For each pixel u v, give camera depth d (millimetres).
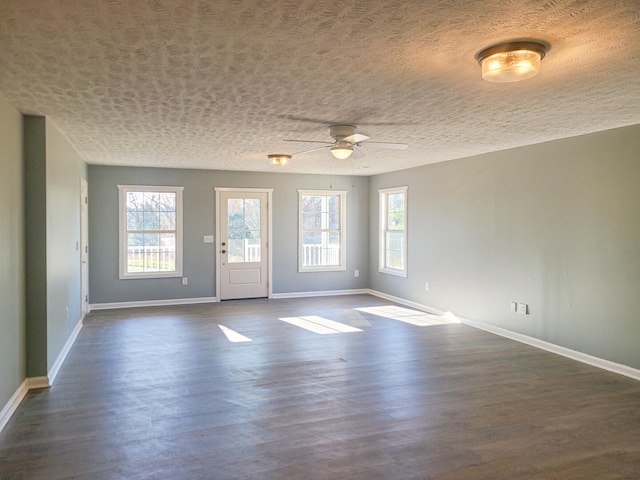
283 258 8531
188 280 7867
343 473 2594
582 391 3867
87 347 5137
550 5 1876
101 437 3016
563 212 4895
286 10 1932
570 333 4832
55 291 4285
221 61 2562
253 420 3279
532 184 5285
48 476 2555
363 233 9039
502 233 5738
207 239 7961
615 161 4348
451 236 6695
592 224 4578
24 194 3803
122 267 7426
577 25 2074
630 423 3268
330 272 8859
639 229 4148
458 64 2611
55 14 1949
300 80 2912
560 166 4926
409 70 2721
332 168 7762
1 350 3182
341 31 2154
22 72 2729
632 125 4184
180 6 1888
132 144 5293
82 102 3416
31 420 3271
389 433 3086
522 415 3387
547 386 3982
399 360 4715
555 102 3432
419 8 1913
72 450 2844
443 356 4855
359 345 5270
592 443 2973
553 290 5027
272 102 3445
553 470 2646
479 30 2141
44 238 3891
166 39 2244
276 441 2969
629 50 2369
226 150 5742
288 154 6023
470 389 3904
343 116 3900
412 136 4793
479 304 6152
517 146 5426
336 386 3961
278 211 8445
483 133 4617
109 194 7297
